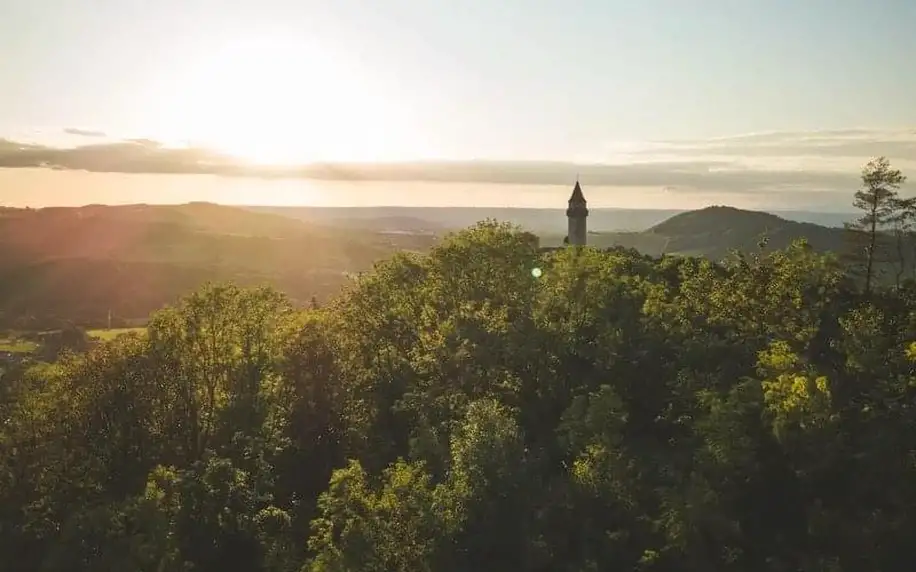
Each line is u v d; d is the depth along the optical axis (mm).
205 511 54094
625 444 62156
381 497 48906
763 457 57250
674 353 71062
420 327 78938
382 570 43062
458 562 45750
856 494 54875
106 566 50031
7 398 71500
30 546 56375
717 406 56406
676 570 49344
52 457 61719
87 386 67750
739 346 68562
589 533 49750
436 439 56469
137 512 51531
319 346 72438
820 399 55594
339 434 69750
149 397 68188
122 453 66062
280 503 62094
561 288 79938
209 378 71938
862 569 50438
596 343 71750
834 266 82625
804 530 53562
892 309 77000
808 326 68562
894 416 58219
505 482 49062
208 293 74562
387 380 76438
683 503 50875
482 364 66375
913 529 51656
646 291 83188
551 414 65250
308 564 47156
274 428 66562
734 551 50375
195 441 67750
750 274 77188
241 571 54062
